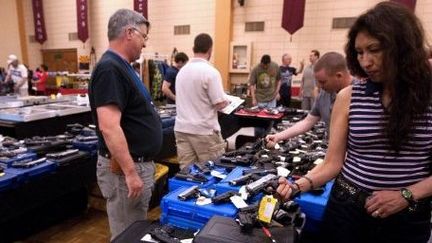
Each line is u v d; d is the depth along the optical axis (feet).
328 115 6.42
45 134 11.15
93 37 28.71
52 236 7.88
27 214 7.59
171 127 11.00
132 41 4.98
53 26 30.78
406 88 2.77
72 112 12.04
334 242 3.47
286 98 19.76
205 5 23.76
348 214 3.26
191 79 7.78
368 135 2.99
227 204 4.05
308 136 7.91
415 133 2.84
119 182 5.13
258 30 22.29
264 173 5.13
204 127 7.96
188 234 3.82
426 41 2.78
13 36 32.14
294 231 3.38
